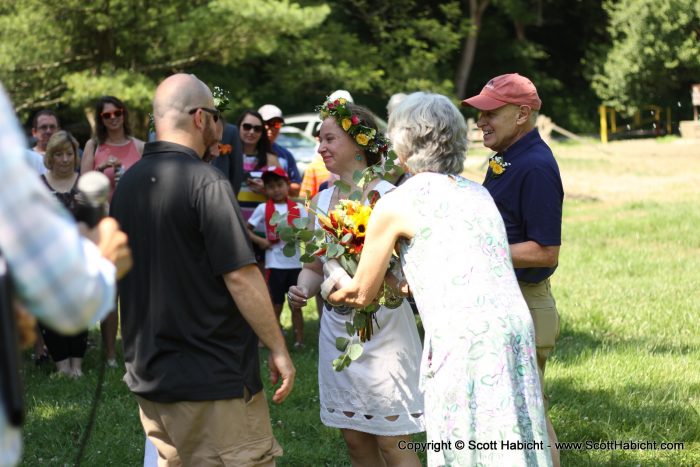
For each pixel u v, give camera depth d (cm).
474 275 389
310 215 505
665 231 1611
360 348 450
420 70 3909
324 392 487
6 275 209
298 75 3359
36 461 602
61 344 804
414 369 471
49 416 692
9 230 206
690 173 2692
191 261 388
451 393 380
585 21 4822
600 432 621
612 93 4091
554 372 768
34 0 2262
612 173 2700
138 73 2466
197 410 390
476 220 399
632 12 3975
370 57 3653
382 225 407
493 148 516
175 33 2453
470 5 4603
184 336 389
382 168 462
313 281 489
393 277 443
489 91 504
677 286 1145
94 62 2516
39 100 2514
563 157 3064
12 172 207
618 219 1798
